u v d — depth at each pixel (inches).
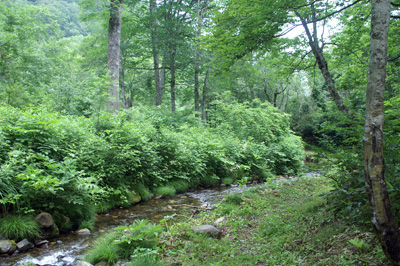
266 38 279.6
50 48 878.4
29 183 188.2
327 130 185.6
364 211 132.4
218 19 268.1
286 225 172.7
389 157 129.5
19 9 757.9
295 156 593.0
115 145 292.8
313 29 339.9
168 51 717.9
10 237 171.5
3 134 217.8
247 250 150.6
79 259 157.2
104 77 367.2
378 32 94.0
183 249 153.3
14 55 661.9
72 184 212.1
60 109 374.6
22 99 440.1
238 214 220.4
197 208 261.9
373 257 108.7
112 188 262.8
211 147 447.5
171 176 344.5
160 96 755.4
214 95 935.0
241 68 791.1
